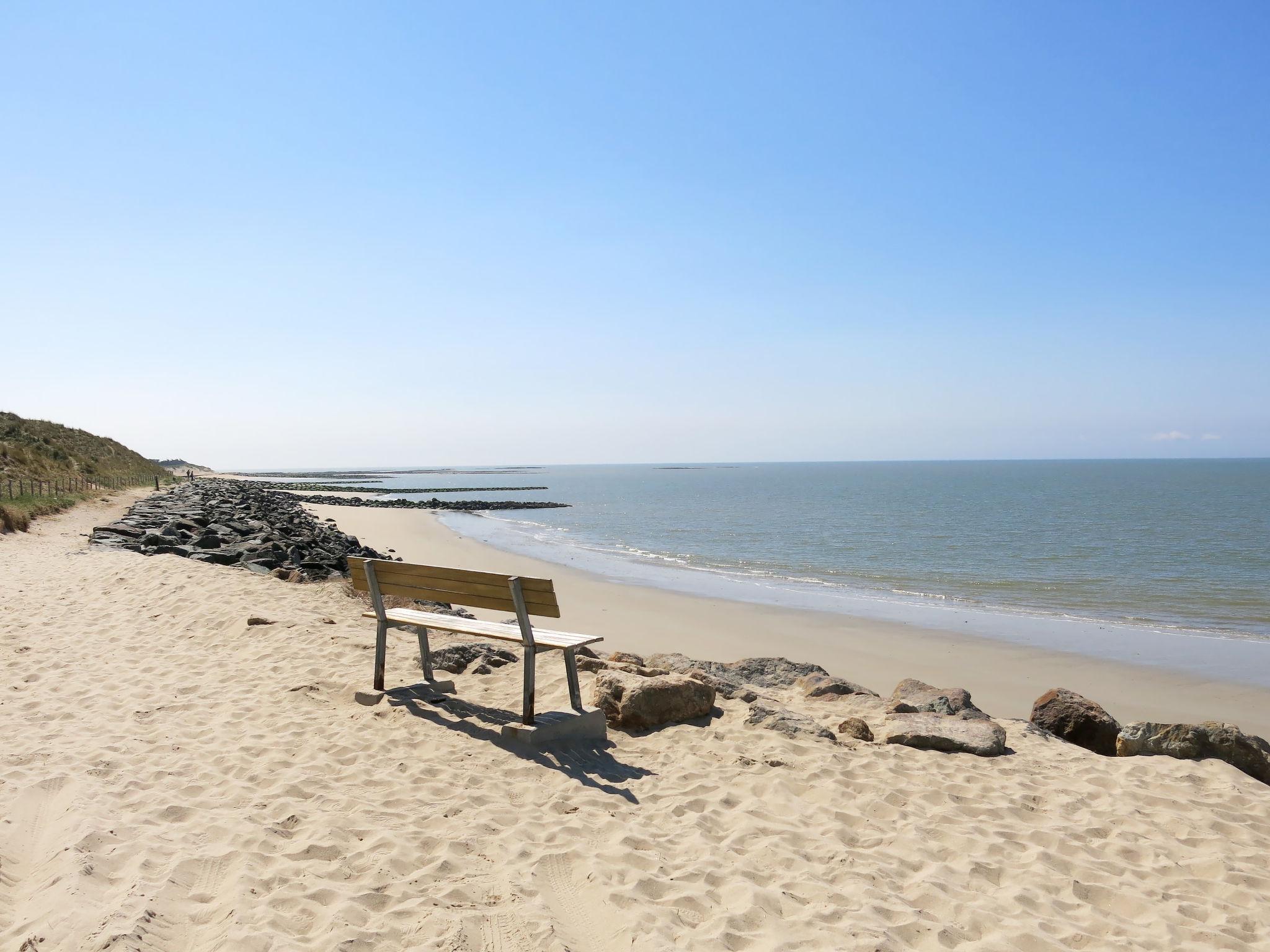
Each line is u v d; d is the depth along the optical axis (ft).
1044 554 109.81
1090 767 19.20
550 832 14.38
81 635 28.96
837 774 17.72
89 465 149.48
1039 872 13.52
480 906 11.66
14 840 12.76
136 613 32.65
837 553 111.86
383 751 18.15
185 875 11.82
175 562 43.65
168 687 22.70
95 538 55.21
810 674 29.66
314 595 37.76
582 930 11.30
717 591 75.51
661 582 81.35
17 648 26.84
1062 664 46.91
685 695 21.11
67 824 13.21
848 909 11.96
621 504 256.52
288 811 14.58
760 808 15.88
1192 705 38.91
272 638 27.99
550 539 134.00
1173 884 13.44
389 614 22.81
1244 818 16.20
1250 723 36.22
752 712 21.25
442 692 22.62
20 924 10.20
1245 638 55.47
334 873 12.37
